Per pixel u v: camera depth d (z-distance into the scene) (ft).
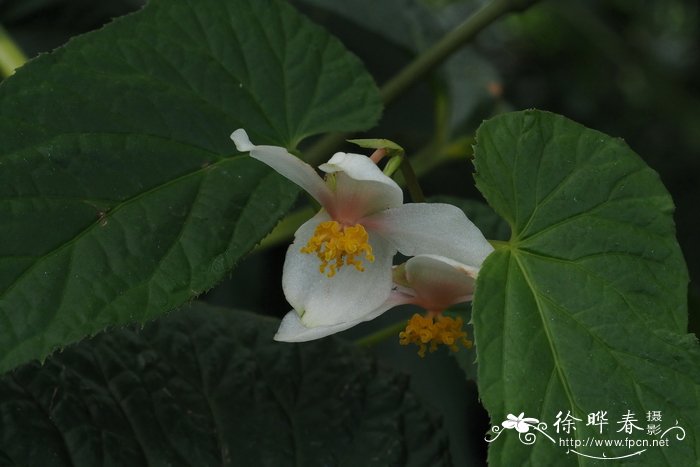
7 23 1.78
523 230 1.34
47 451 1.37
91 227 1.33
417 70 1.62
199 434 1.41
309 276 1.36
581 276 1.33
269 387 1.44
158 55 1.40
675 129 2.81
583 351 1.31
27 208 1.33
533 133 1.35
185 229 1.35
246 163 1.38
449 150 1.74
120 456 1.39
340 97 1.44
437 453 1.44
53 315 1.30
